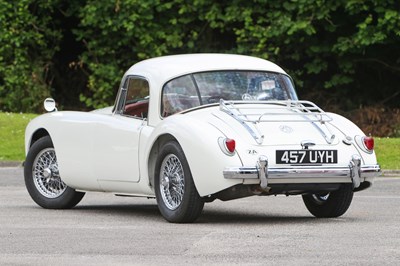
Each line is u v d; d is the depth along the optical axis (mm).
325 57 59719
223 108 22703
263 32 57812
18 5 61188
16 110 60125
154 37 60656
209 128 21781
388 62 58844
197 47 61062
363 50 57000
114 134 24203
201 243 18969
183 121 22219
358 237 19734
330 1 56500
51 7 62125
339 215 23531
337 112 59625
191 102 23531
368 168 22344
